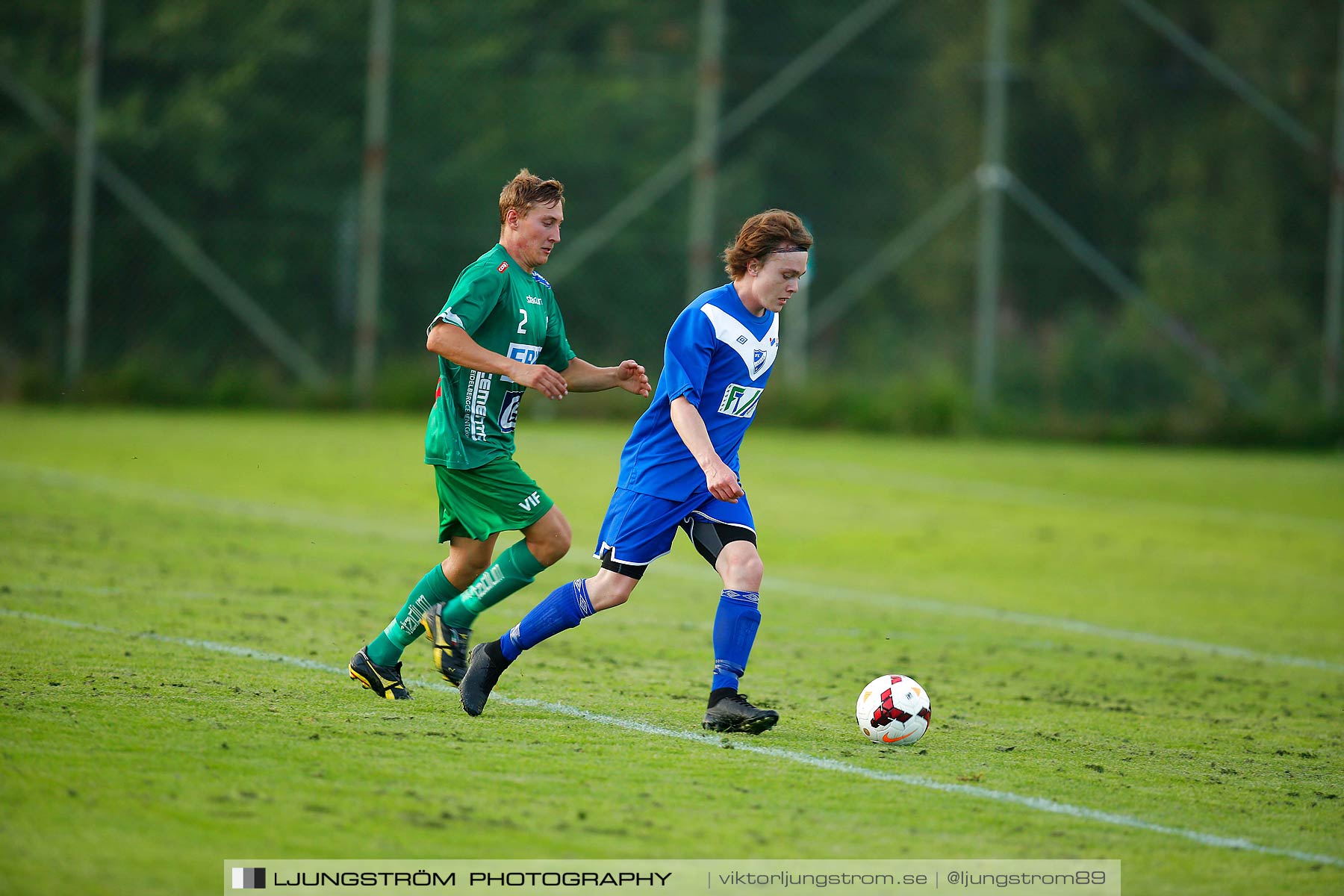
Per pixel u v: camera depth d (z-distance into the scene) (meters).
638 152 89.62
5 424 58.72
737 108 93.69
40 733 16.53
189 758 15.96
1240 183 90.38
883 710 18.75
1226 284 82.81
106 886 12.27
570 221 87.38
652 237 88.88
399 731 17.83
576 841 14.05
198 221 76.12
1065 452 69.31
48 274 73.38
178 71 76.25
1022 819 15.55
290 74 78.56
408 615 19.72
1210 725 21.31
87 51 70.50
